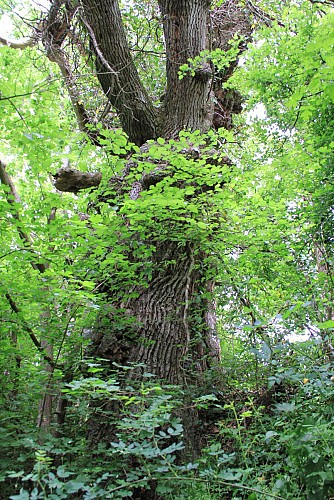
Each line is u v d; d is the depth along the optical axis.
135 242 4.57
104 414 3.80
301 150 5.89
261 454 3.29
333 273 5.11
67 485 2.33
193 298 5.34
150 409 2.80
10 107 3.85
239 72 6.71
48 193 4.37
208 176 4.89
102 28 6.65
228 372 4.91
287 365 4.09
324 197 5.20
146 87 9.38
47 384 3.99
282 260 5.52
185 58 6.95
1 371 4.15
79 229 4.17
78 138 4.65
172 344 4.84
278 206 5.13
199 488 3.21
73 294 3.74
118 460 3.29
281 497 2.55
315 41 3.62
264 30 6.21
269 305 5.76
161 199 4.22
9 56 4.14
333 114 5.27
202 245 5.23
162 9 7.35
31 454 3.04
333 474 2.28
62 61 7.61
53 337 4.22
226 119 8.59
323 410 3.07
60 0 6.93
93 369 3.20
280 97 6.07
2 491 2.95
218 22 9.16
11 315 3.99
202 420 4.62
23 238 4.34
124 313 4.74
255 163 8.22
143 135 6.79
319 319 4.92
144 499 3.50
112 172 4.84
